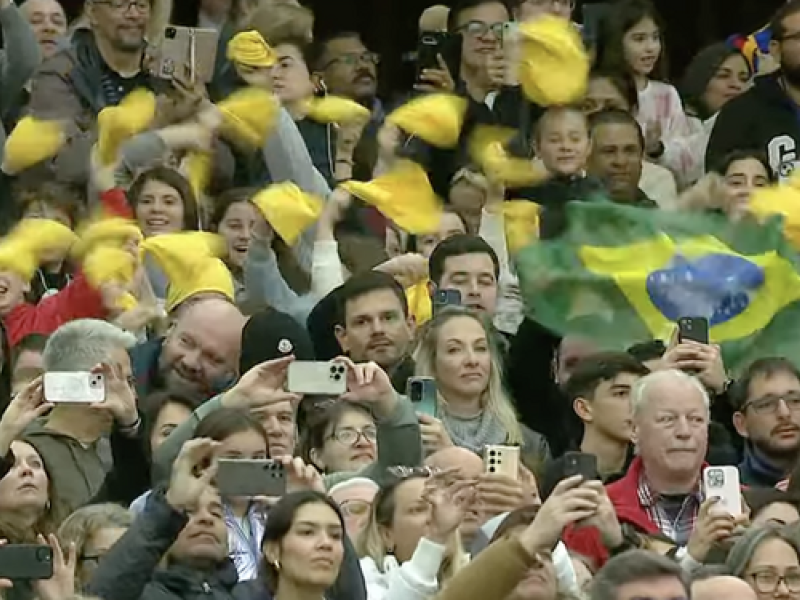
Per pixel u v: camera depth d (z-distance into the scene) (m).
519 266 37.72
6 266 36.91
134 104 39.59
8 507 30.48
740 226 38.09
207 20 43.22
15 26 40.75
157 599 28.69
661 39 43.53
